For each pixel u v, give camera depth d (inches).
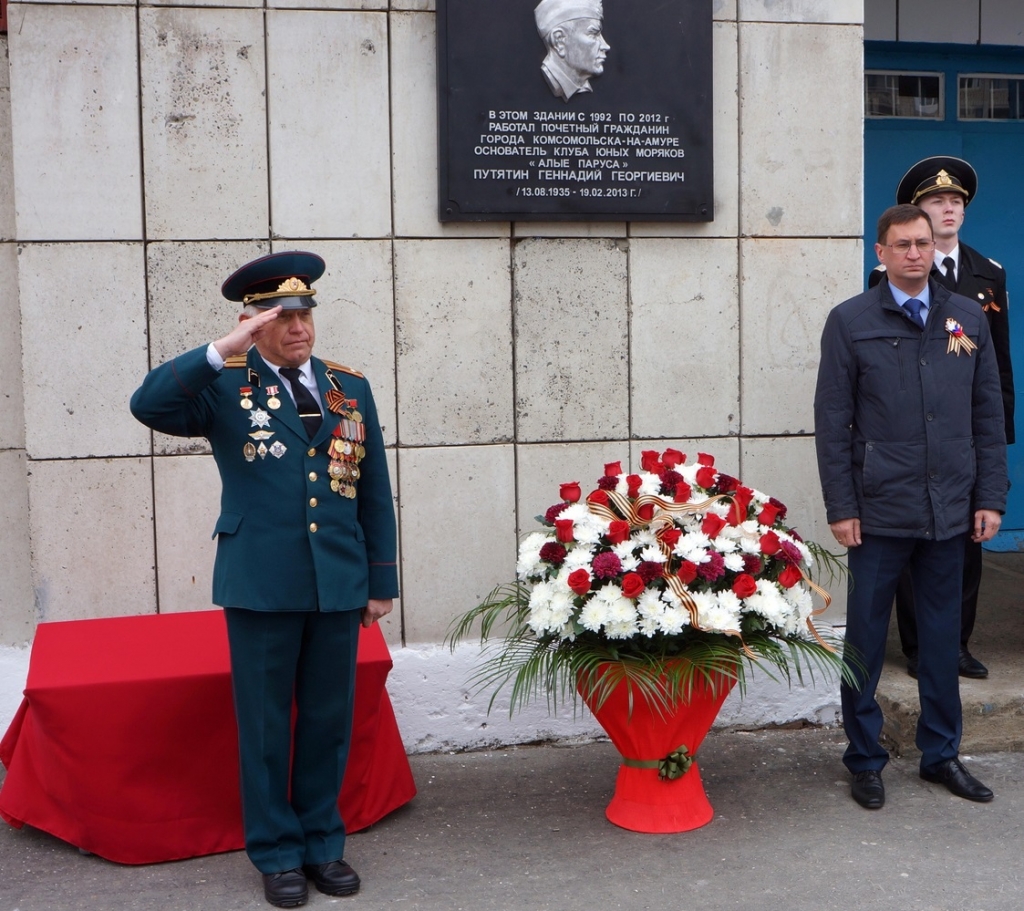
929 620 142.5
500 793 148.3
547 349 163.2
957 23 225.5
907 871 124.3
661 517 130.5
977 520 139.9
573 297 163.2
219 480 157.2
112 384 154.0
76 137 150.9
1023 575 226.5
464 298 160.6
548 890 121.5
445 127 156.2
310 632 120.4
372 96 156.6
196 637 141.3
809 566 138.1
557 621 127.3
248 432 117.5
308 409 120.2
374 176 157.3
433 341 160.2
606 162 160.4
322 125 155.8
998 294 167.9
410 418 160.4
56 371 152.7
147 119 152.1
